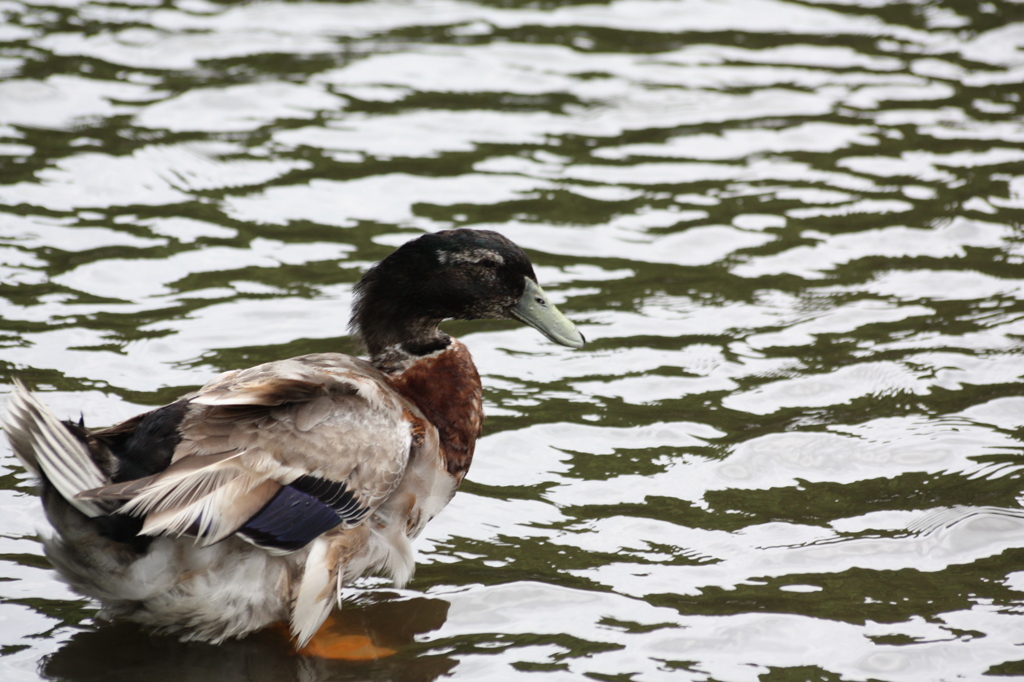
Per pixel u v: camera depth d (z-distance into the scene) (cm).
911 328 1227
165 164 1531
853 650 764
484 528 909
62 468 667
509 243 936
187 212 1421
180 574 709
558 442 1031
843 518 923
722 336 1217
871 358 1169
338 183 1518
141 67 1806
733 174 1589
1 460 956
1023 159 1630
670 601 819
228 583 720
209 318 1195
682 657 757
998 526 907
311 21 2028
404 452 793
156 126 1628
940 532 901
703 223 1458
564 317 952
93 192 1447
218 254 1330
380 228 1406
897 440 1032
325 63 1869
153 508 677
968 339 1202
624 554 877
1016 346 1187
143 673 734
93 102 1681
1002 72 1919
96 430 749
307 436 748
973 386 1118
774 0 2212
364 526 777
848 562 866
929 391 1110
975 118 1759
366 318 919
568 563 865
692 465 998
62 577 728
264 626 759
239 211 1432
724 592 830
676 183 1562
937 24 2117
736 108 1783
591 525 914
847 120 1752
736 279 1335
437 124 1697
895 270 1353
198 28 1961
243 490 710
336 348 1148
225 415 734
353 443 765
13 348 1108
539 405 1091
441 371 902
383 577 850
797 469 993
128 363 1098
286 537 725
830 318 1251
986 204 1504
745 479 979
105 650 754
